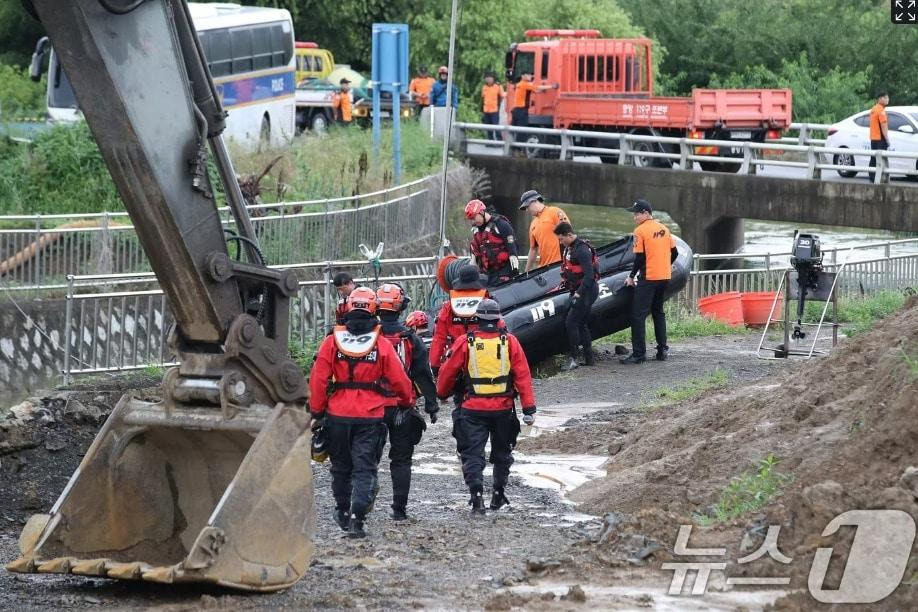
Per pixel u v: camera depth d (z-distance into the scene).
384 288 21.03
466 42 114.75
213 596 16.52
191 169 16.33
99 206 56.56
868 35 140.88
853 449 18.16
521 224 81.88
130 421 17.06
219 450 17.25
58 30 15.26
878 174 64.50
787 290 39.88
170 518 17.34
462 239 64.62
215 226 16.67
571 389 35.31
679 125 76.75
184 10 16.53
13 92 89.06
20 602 16.19
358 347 19.78
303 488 16.25
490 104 86.31
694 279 50.09
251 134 77.19
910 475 16.27
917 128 71.62
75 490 16.70
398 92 62.31
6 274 42.00
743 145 69.50
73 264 43.16
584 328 38.41
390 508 22.62
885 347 22.86
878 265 52.91
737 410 24.75
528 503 22.77
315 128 88.25
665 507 20.58
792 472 19.55
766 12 145.50
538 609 14.98
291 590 16.52
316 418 19.94
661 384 35.38
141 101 15.81
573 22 124.75
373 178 63.84
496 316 21.97
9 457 24.38
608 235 82.31
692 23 146.75
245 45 78.19
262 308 17.53
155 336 37.62
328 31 117.44
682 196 71.50
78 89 15.55
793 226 92.50
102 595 16.66
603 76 83.50
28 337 40.28
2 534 22.16
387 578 17.20
